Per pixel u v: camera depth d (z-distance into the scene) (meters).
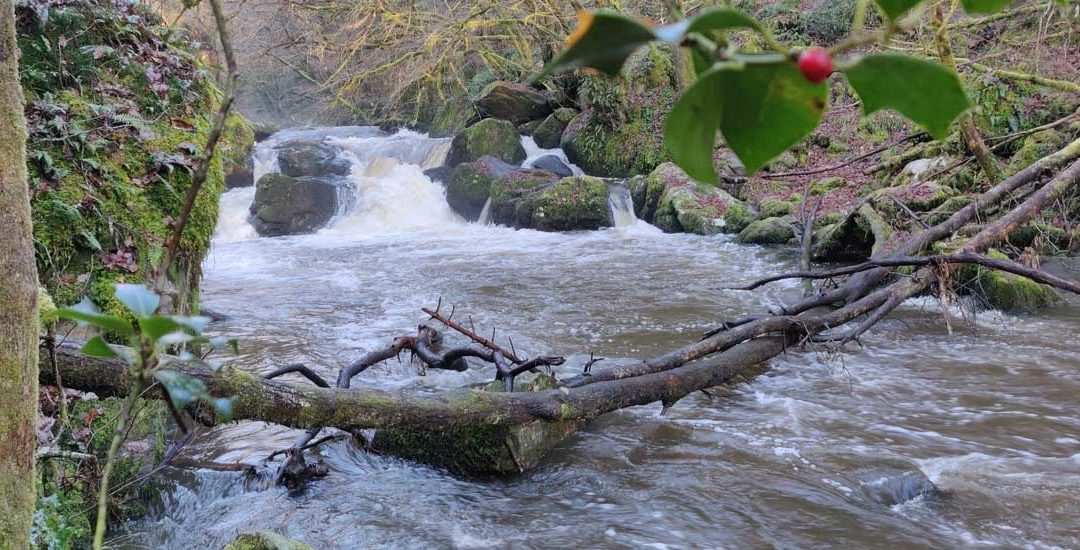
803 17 16.47
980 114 11.17
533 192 15.32
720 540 3.66
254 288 9.81
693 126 0.42
